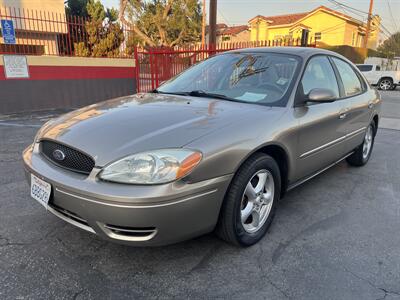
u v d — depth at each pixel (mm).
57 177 2262
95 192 2064
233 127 2449
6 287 2186
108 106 2998
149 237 2127
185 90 3490
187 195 2109
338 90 3809
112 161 2119
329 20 35812
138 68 11031
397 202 3629
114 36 11680
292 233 2938
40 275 2312
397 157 5402
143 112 2691
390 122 8570
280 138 2715
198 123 2430
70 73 9961
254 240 2715
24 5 13570
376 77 20672
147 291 2197
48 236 2781
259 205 2730
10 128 6965
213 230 2553
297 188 3973
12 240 2713
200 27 26688
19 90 9078
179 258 2539
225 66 3598
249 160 2504
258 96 3082
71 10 20344
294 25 36844
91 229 2223
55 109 9703
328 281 2326
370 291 2236
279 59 3434
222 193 2309
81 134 2383
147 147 2154
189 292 2197
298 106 3025
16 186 3787
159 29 25906
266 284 2285
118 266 2434
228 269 2430
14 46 9289
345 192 3881
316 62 3551
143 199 2002
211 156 2205
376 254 2652
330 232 2973
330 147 3576
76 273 2346
